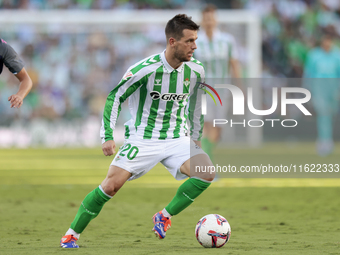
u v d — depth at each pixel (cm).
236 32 6900
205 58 3259
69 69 7331
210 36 3262
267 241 1540
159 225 1581
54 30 7344
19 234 1667
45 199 2620
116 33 7388
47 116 7138
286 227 1822
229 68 3319
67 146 7075
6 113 7075
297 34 9081
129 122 1645
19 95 1652
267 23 9088
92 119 7212
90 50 7362
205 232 1421
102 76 7362
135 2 8894
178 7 9050
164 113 1612
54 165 4550
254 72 6881
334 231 1730
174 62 1583
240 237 1620
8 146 7038
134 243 1516
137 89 1602
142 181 3466
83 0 8675
